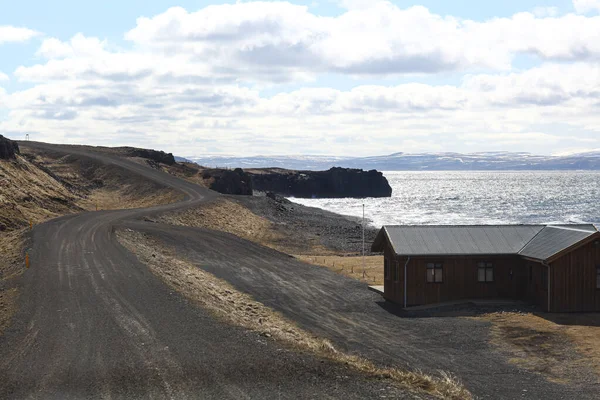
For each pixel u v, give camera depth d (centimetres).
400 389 1742
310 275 4816
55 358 1917
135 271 3444
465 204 18212
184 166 15025
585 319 3272
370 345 2747
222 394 1634
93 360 1902
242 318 2831
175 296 2883
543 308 3497
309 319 3303
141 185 10631
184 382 1722
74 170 11600
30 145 13988
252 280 4409
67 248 4203
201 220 7700
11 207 6069
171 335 2189
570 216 13900
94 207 8675
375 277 4859
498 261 3806
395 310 3606
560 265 3447
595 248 3459
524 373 2333
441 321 3272
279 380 1752
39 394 1627
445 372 2322
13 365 1853
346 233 8925
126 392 1644
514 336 2919
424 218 13238
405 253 3681
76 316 2420
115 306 2606
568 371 2361
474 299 3781
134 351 1994
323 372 1842
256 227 8356
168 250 5128
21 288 2933
